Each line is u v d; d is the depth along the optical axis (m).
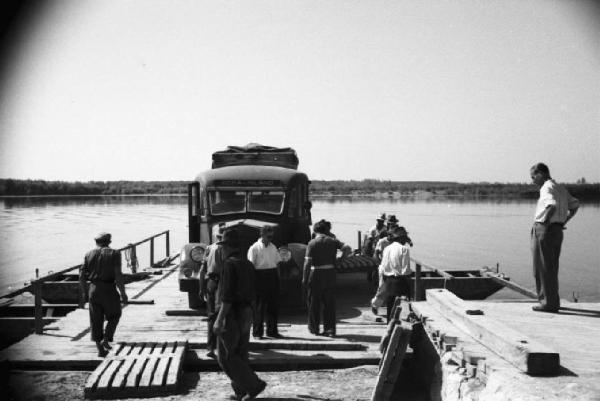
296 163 13.95
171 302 12.85
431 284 14.93
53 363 8.30
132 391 7.27
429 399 7.33
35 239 55.22
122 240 53.88
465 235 61.41
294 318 11.51
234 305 6.86
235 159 13.79
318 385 7.72
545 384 5.14
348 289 15.05
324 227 9.74
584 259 41.06
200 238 12.89
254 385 6.89
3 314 12.80
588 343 6.25
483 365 5.84
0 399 7.13
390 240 10.23
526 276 32.09
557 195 7.67
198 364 8.51
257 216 12.59
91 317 8.52
